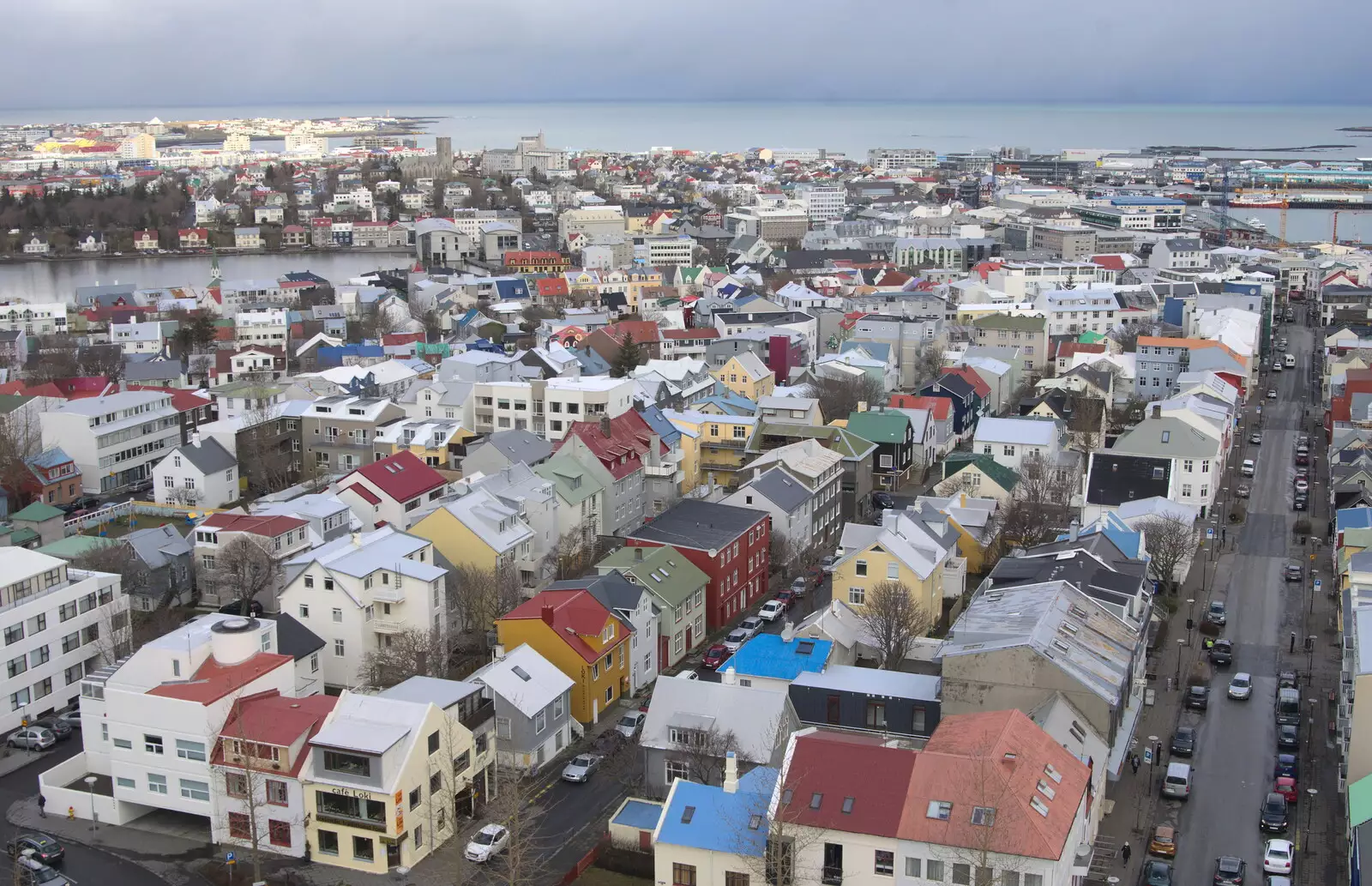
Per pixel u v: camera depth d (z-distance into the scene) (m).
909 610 119.44
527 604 115.75
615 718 113.81
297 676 113.19
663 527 141.12
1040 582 112.00
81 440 182.38
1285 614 137.75
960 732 84.75
